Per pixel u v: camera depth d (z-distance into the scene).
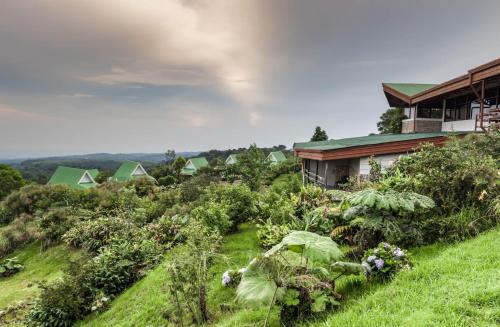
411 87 20.91
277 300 3.33
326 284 3.52
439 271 3.59
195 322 4.62
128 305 6.59
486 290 2.86
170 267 4.85
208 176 22.30
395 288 3.41
